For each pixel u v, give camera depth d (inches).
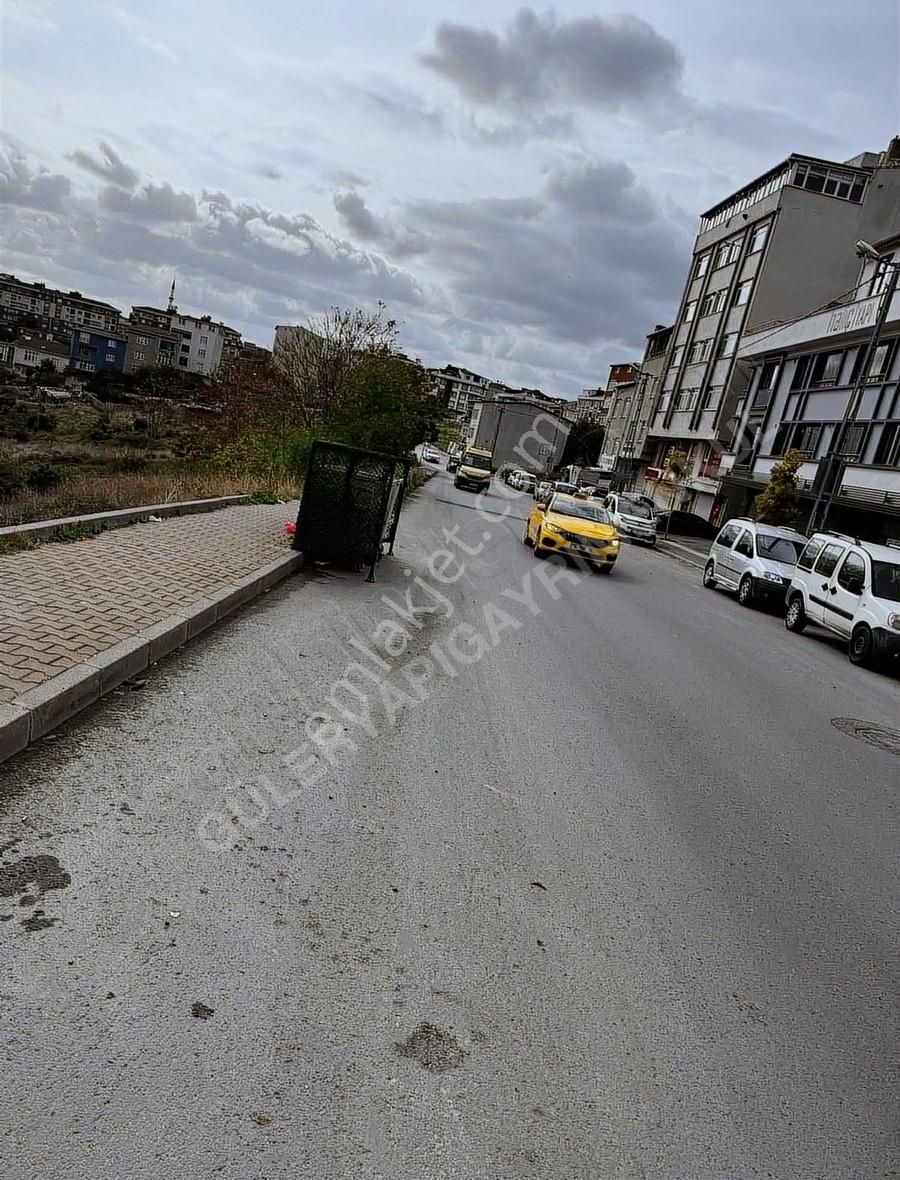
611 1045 107.7
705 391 1592.0
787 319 1417.3
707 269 1689.2
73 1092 85.7
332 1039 100.0
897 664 440.1
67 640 211.6
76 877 123.3
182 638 252.2
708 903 151.3
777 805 208.7
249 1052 95.3
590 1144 90.9
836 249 1401.3
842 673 425.7
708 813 195.0
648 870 160.1
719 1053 110.0
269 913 123.6
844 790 229.8
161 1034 95.6
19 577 266.5
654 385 1966.0
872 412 906.1
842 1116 102.0
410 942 122.6
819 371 1084.5
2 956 103.6
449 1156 86.0
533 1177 85.4
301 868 137.9
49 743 166.7
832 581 518.6
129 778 158.1
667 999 119.8
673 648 400.8
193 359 4881.9
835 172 1381.6
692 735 257.1
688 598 632.4
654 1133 94.0
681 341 1790.1
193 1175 78.9
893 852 190.7
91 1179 76.7
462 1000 111.4
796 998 126.0
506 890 142.9
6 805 139.9
